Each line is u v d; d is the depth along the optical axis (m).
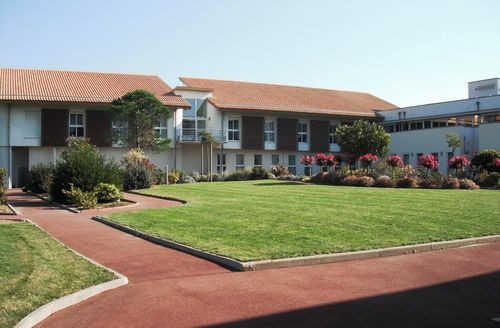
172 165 41.53
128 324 5.90
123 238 11.77
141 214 15.09
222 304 6.62
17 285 7.11
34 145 37.75
